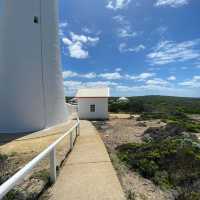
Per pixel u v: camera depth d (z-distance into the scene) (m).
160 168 5.57
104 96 23.83
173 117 23.50
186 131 12.42
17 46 13.91
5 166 5.99
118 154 7.26
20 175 2.83
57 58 16.42
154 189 4.53
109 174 4.92
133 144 8.02
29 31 14.23
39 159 3.55
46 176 4.65
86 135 10.94
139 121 20.33
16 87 13.73
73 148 7.76
